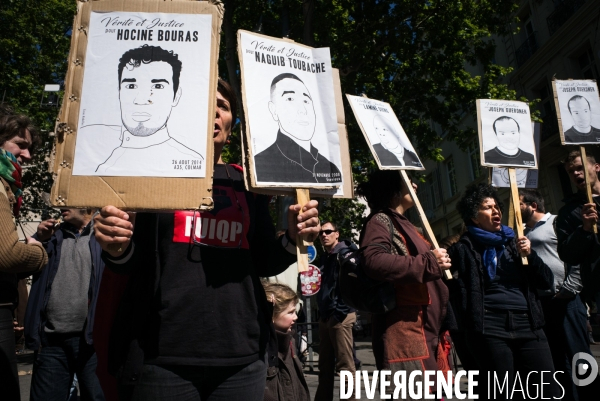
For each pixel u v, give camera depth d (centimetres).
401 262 245
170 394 160
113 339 171
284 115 205
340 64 1402
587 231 331
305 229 184
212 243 177
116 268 166
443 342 372
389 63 1495
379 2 1386
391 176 312
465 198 352
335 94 219
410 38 1397
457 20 1384
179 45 179
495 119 407
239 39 204
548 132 1728
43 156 1509
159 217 177
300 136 205
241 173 208
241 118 197
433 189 2925
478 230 333
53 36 1789
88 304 362
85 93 170
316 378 726
